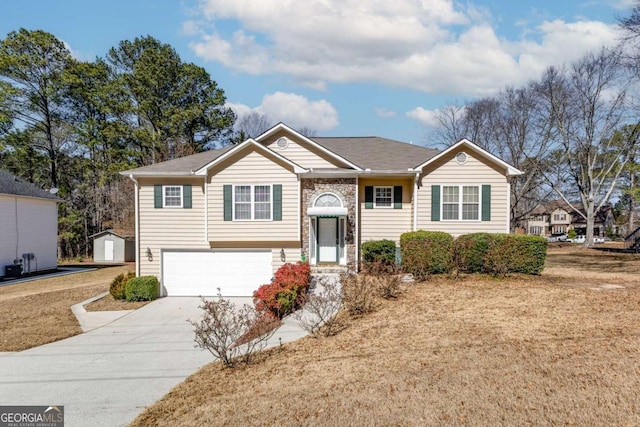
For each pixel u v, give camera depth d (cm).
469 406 582
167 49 3962
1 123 3625
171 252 1859
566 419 536
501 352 793
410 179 1947
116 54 4091
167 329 1268
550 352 779
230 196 1830
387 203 1966
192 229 1867
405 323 1050
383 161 2030
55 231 3128
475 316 1077
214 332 874
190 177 1864
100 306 1619
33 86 3734
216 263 1848
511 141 4219
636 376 651
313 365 806
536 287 1438
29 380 829
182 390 739
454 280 1580
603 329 908
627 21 2172
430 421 545
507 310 1125
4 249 2600
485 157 1859
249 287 1838
